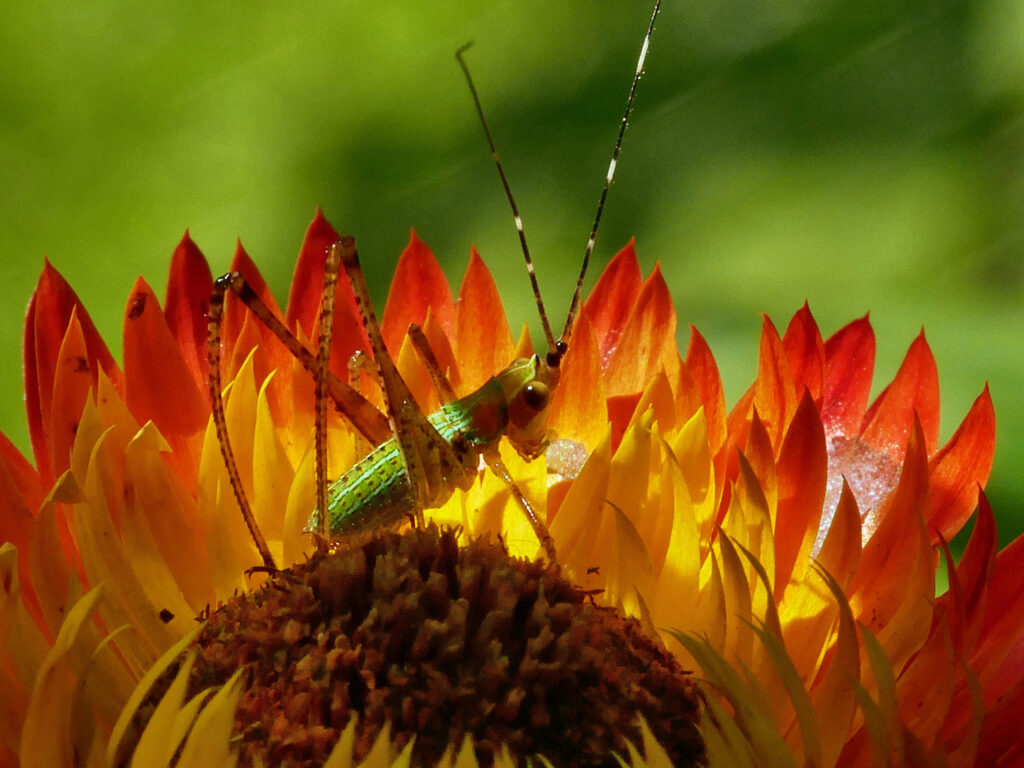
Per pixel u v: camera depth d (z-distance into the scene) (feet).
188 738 0.24
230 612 0.26
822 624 0.26
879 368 0.38
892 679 0.24
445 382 0.30
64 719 0.24
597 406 0.29
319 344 0.28
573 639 0.24
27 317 0.28
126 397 0.28
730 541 0.25
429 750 0.24
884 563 0.26
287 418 0.29
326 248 0.31
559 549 0.28
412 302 0.31
